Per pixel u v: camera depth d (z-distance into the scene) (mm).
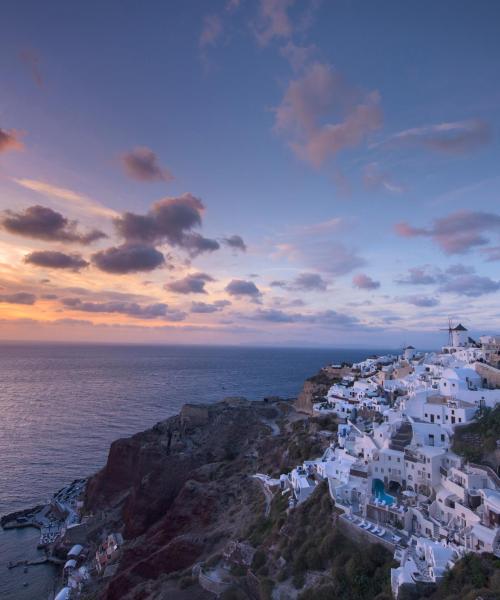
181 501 113500
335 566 60562
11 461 176875
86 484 154125
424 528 61469
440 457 70875
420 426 80938
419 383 109812
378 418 105812
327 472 82312
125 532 126062
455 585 47906
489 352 107125
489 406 83562
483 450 70125
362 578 56656
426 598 48531
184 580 77688
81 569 109812
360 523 64375
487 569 48125
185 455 141500
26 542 125375
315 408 136625
